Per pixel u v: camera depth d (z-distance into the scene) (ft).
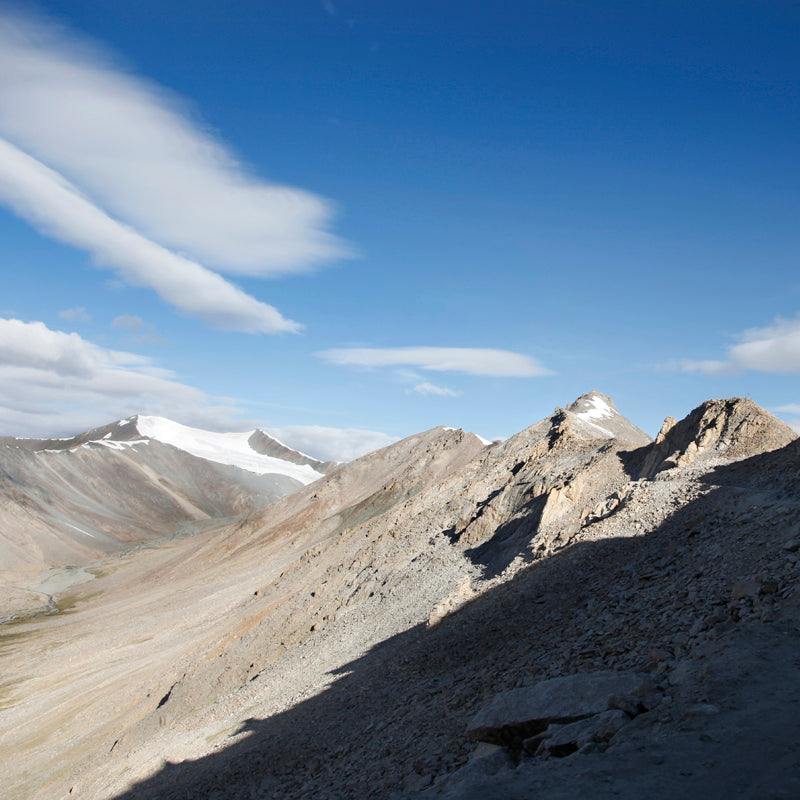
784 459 101.09
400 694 90.79
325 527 492.13
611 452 191.11
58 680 300.61
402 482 488.44
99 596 609.42
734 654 42.39
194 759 120.98
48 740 220.84
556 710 42.91
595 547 103.35
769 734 31.76
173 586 506.48
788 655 40.88
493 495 226.58
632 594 76.02
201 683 194.18
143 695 223.10
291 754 90.12
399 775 57.36
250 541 595.88
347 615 182.80
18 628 482.28
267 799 76.18
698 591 64.59
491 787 33.01
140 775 130.11
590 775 31.99
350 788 62.54
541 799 30.60
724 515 86.28
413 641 118.52
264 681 163.94
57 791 169.27
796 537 64.44
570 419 266.36
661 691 41.65
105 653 334.24
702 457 150.51
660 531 94.94
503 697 48.39
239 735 120.98
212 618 328.49
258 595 306.35
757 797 27.02
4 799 180.14
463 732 58.90
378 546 237.66
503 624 94.84
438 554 189.47
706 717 34.94
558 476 189.98
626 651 58.59
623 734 36.29
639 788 29.60
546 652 71.41
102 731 206.08
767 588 54.08
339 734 87.86
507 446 290.56
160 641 321.32
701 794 28.09
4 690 311.88
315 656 160.35
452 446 519.19
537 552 125.08
